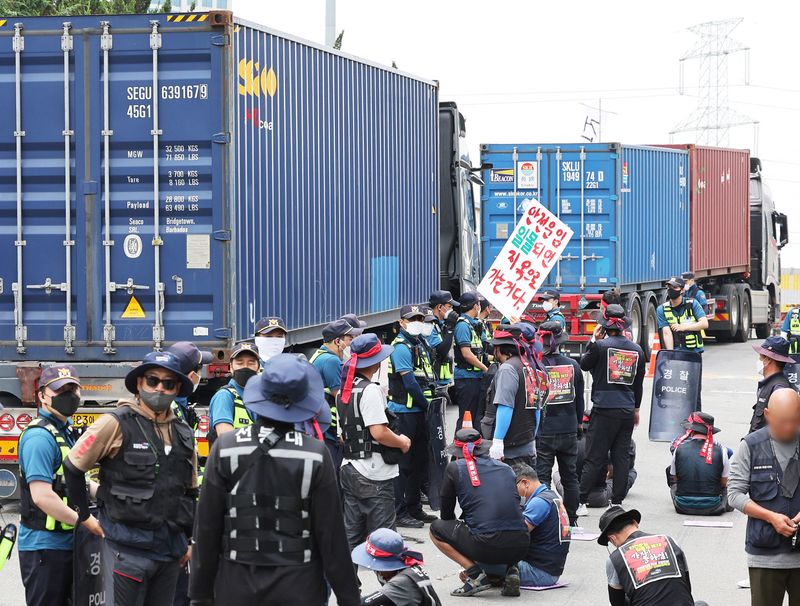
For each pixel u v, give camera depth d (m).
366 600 7.77
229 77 13.18
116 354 13.39
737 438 19.38
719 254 38.00
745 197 41.06
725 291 38.81
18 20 13.38
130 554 7.39
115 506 7.36
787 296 62.59
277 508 5.85
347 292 17.59
